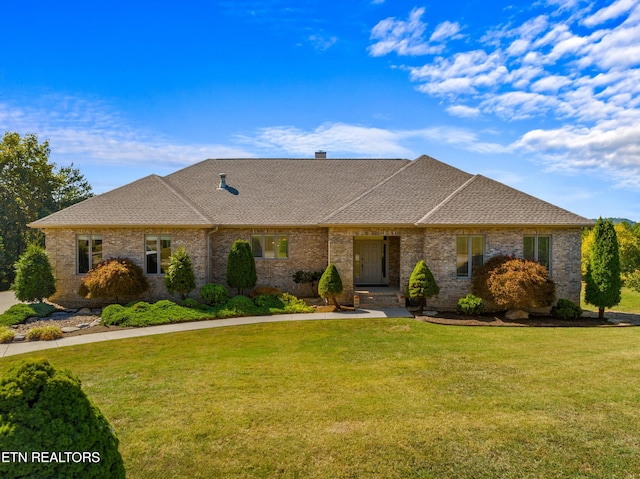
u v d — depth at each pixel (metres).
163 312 15.31
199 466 5.35
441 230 17.02
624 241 29.17
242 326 14.29
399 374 9.04
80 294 17.42
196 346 11.72
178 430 6.35
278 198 20.89
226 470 5.25
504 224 16.45
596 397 7.52
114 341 12.36
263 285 19.59
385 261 21.05
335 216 17.91
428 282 16.16
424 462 5.39
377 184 20.55
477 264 17.09
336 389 8.11
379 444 5.86
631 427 6.29
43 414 3.59
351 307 17.45
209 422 6.62
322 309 16.91
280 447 5.81
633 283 22.39
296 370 9.40
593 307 19.84
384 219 17.62
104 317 14.91
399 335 12.87
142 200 19.39
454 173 20.95
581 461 5.38
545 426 6.34
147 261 18.36
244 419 6.73
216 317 15.58
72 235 18.22
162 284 18.25
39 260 17.03
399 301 17.70
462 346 11.52
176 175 23.09
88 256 18.34
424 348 11.30
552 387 8.09
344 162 24.38
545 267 16.89
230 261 17.89
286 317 15.70
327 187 21.81
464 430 6.25
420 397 7.64
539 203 17.78
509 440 5.92
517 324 14.62
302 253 19.55
